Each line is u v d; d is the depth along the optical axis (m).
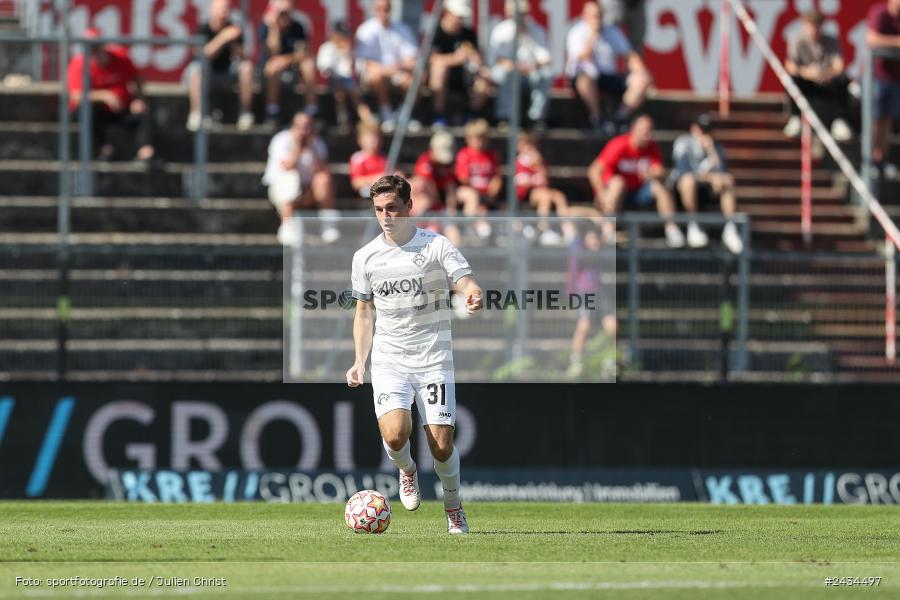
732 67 79.44
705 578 26.81
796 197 72.31
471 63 73.12
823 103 75.88
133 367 55.34
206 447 54.25
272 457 54.53
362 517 35.06
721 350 57.41
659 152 67.12
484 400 55.91
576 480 55.62
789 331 57.94
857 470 56.97
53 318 54.78
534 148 67.00
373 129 67.12
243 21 74.19
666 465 56.41
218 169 69.38
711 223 62.69
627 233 66.12
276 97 71.56
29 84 73.75
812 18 74.81
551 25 78.25
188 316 55.66
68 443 53.69
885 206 71.69
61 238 62.12
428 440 32.94
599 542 33.84
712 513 47.53
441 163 64.12
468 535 35.34
